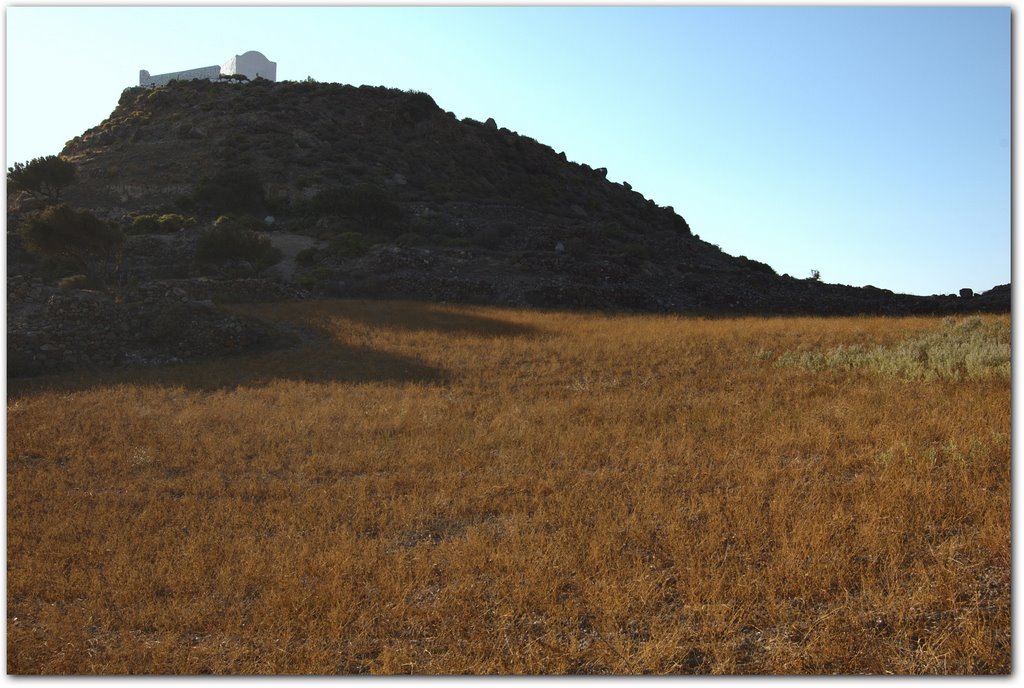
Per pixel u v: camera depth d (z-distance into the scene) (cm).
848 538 741
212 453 1305
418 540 873
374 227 5659
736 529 798
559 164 9875
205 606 709
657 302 4103
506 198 7694
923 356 1884
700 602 651
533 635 628
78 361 2288
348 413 1605
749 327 2820
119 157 7375
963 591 629
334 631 643
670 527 810
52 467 1251
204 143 7625
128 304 2509
